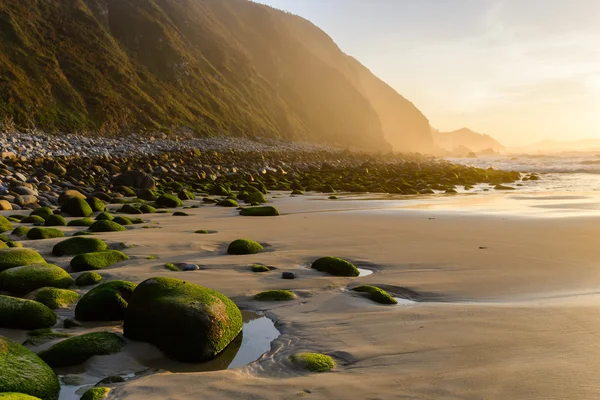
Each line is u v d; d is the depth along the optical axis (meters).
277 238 11.02
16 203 16.30
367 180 32.25
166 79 72.38
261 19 136.12
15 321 5.30
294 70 132.38
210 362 4.55
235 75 93.38
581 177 38.47
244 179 30.80
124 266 8.12
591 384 3.65
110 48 65.25
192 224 13.24
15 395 3.21
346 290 6.83
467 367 4.05
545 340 4.63
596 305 5.80
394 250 9.62
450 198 22.22
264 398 3.65
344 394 3.66
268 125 87.94
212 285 7.02
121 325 5.48
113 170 29.64
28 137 40.50
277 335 5.20
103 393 3.78
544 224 12.66
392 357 4.37
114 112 55.47
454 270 7.96
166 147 50.53
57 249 8.78
